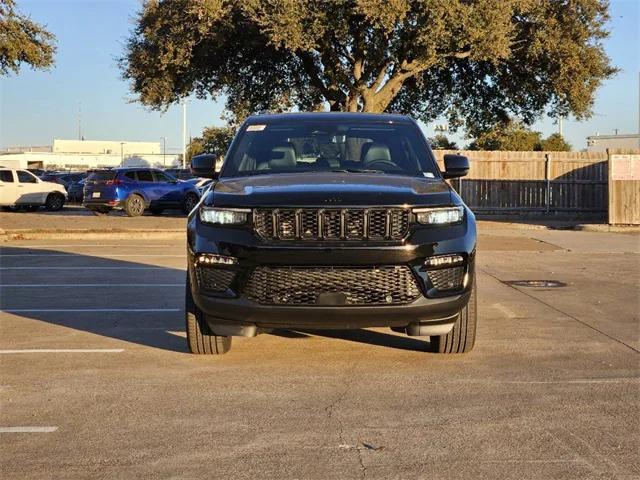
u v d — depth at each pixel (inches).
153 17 962.7
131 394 221.3
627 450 175.5
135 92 1066.7
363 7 831.7
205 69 1048.8
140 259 577.6
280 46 907.4
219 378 238.2
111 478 160.7
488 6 865.5
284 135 283.4
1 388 227.6
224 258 223.6
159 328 317.4
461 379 235.9
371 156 273.6
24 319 337.4
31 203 1286.9
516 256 600.4
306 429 190.7
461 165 278.1
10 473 163.5
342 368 250.1
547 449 176.2
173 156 3597.4
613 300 387.2
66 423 196.1
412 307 220.7
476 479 159.3
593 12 1007.0
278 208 219.8
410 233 220.8
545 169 1045.2
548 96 1126.4
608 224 830.5
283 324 224.1
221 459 171.2
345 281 218.7
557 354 268.5
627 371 245.1
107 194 1062.4
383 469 164.9
